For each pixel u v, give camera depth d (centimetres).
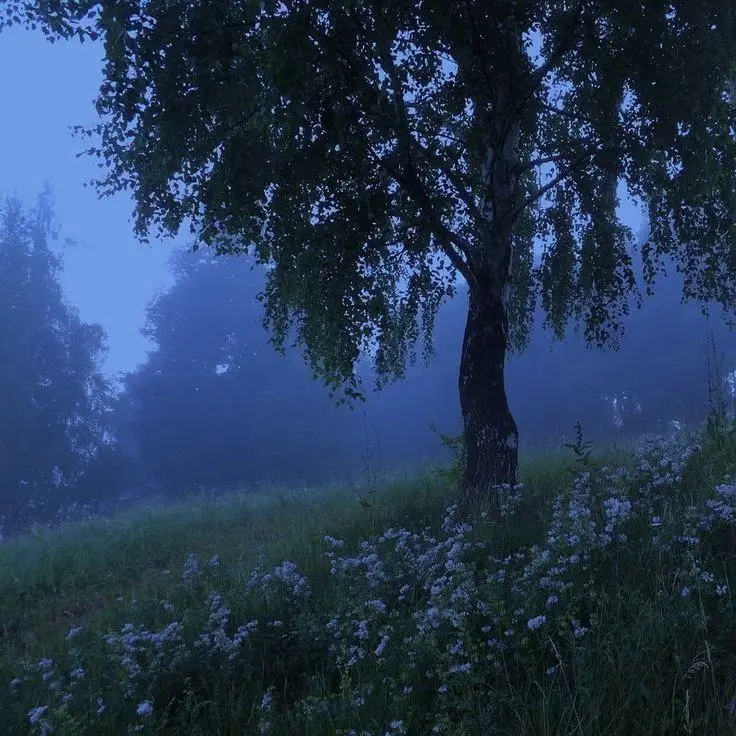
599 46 953
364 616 545
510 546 674
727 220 1102
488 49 918
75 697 541
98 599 1067
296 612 639
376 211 942
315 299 1071
